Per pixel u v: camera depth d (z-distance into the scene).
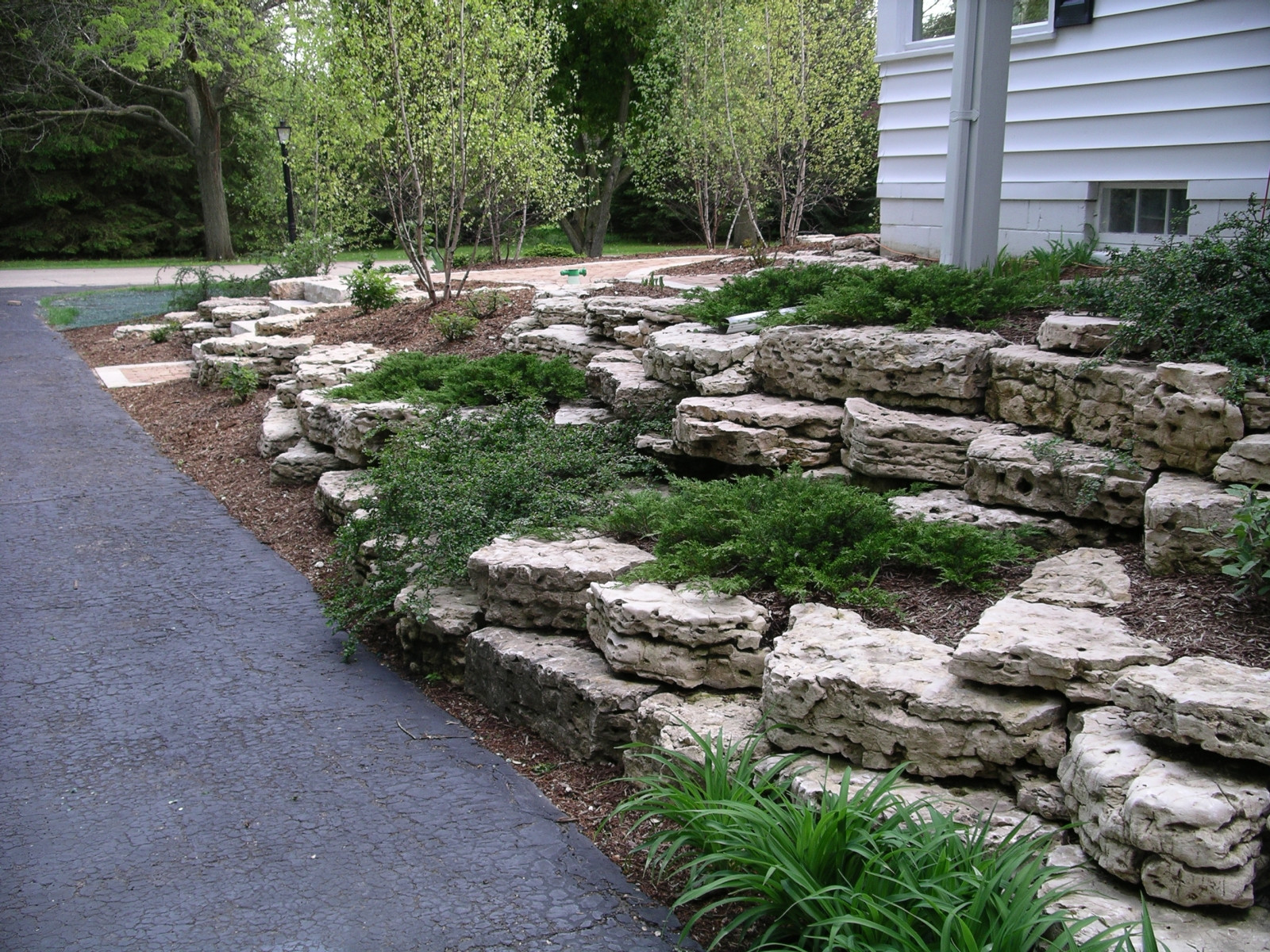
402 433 6.40
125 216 34.53
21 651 5.31
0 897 3.29
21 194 33.78
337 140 12.03
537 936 3.08
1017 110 7.92
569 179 18.14
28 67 27.59
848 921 2.57
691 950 3.02
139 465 9.06
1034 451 4.30
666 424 6.20
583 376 7.35
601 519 5.26
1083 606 3.60
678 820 3.40
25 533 7.25
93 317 18.48
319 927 3.12
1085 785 2.83
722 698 3.94
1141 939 2.50
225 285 17.33
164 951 3.02
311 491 7.97
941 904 2.59
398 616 5.48
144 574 6.46
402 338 10.18
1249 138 6.27
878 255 10.27
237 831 3.67
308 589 6.25
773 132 15.60
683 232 33.31
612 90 24.45
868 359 5.22
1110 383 4.29
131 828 3.70
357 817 3.76
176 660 5.21
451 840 3.61
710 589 4.13
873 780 3.23
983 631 3.31
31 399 11.65
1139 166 7.02
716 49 17.16
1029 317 5.55
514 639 4.63
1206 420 3.87
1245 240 4.50
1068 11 7.27
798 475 4.91
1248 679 2.85
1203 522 3.62
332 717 4.61
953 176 6.59
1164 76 6.73
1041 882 2.60
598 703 4.03
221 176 31.98
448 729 4.50
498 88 11.47
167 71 30.31
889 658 3.48
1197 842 2.54
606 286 9.78
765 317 6.41
